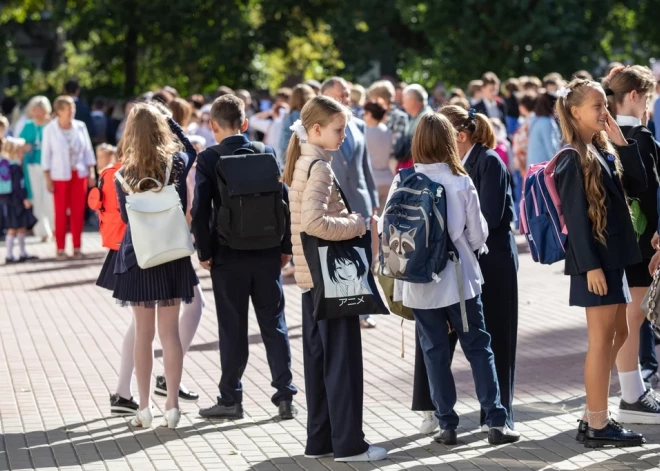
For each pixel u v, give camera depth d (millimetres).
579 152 6730
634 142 7371
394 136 14180
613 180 6859
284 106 17078
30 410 8242
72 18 32469
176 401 7715
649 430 7438
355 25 32812
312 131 6664
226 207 7664
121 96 32781
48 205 19922
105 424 7824
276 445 7230
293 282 14680
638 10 33406
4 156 16938
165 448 7184
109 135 23266
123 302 7480
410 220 6734
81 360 10078
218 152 7777
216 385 9047
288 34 33031
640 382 7672
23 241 17266
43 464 6832
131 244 7395
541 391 8641
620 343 7273
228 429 7660
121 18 31281
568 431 7422
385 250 6809
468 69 29766
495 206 7004
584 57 29250
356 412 6770
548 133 15883
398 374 9312
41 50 40469
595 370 6941
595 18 30188
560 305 12711
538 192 6887
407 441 7262
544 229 6875
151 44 32344
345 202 6707
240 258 7832
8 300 13648
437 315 6969
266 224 7684
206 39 31719
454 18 29719
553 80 17375
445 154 6852
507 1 28969
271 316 7969
